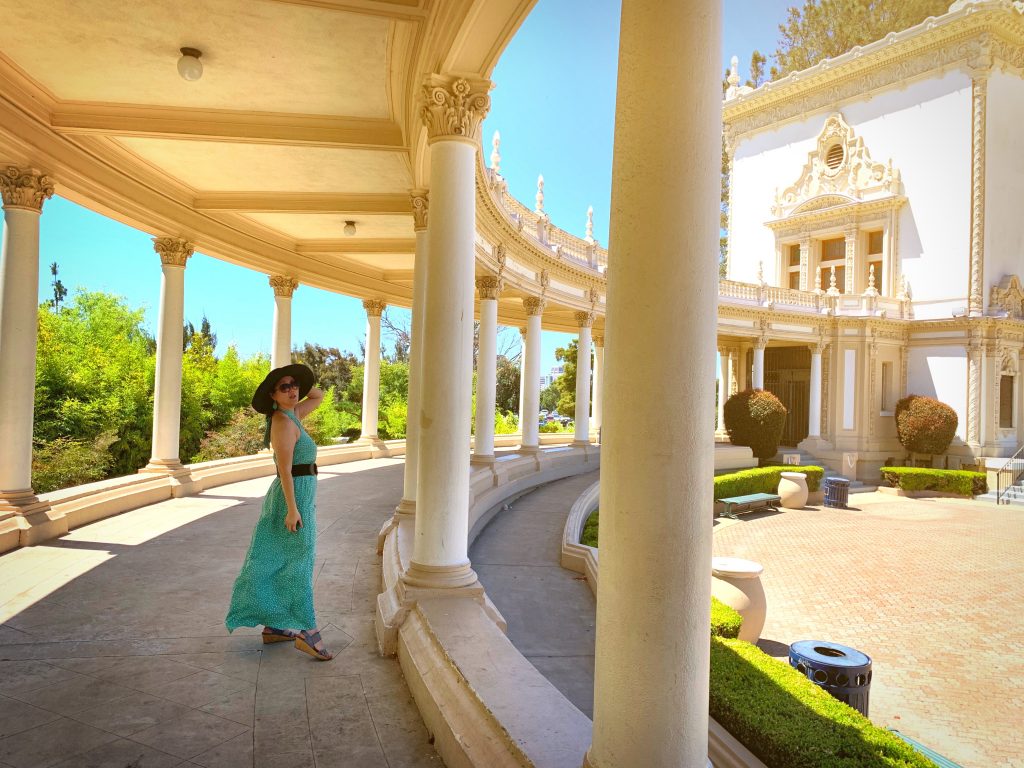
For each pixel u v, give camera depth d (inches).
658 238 93.5
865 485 1122.7
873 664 315.0
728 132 1566.2
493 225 534.0
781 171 1467.8
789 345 1298.0
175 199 440.5
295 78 279.9
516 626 265.3
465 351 218.1
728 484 777.6
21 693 154.5
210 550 306.0
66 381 752.3
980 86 1172.5
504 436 1125.7
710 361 96.2
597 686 98.3
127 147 367.6
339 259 678.5
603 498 98.4
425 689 146.6
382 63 264.5
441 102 217.5
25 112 301.0
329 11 226.5
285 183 429.7
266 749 132.0
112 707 148.2
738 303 1123.3
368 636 199.0
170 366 478.6
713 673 190.7
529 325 725.9
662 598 92.6
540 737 115.5
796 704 171.0
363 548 317.1
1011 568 518.3
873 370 1218.0
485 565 363.3
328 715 147.8
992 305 1186.6
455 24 193.0
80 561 283.7
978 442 1152.2
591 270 840.3
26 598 229.9
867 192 1311.5
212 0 222.2
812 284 1389.0
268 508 181.8
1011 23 1160.2
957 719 257.0
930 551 579.2
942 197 1219.2
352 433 1263.5
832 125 1365.7
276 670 171.6
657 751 92.2
